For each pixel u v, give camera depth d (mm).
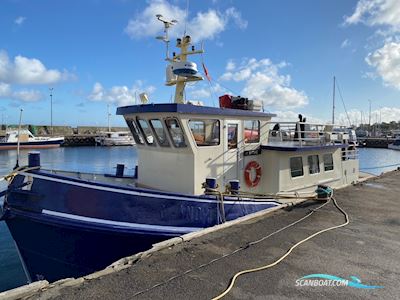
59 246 5957
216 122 7891
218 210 7168
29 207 5930
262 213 7988
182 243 5871
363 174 17438
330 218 7852
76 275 6141
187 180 7590
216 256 5340
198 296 4094
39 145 58438
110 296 4035
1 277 9047
